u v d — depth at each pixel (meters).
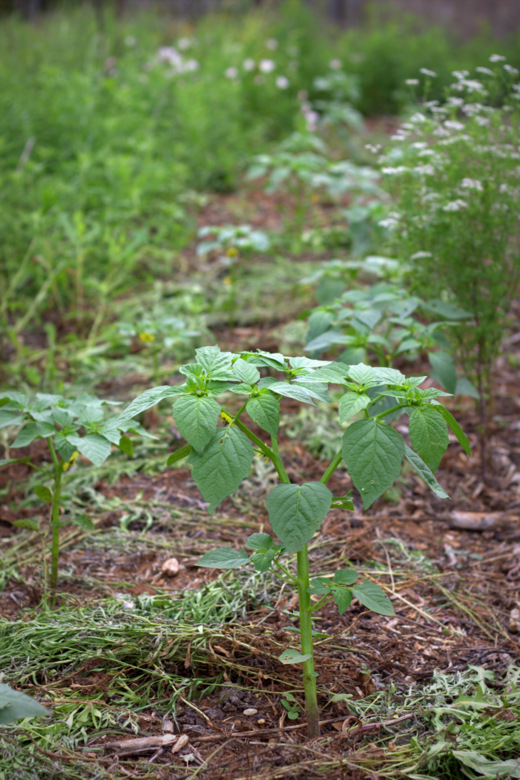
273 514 1.61
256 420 1.68
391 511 2.86
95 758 1.71
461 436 1.76
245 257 4.78
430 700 1.93
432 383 3.55
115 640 2.06
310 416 3.37
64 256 4.32
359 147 7.01
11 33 7.62
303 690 1.95
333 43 9.51
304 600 1.73
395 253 3.64
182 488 2.96
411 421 1.70
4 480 2.96
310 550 2.58
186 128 6.07
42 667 2.00
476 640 2.20
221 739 1.79
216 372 1.76
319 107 7.60
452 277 2.98
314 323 2.87
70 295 4.25
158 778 1.66
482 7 10.77
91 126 5.46
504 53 8.88
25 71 6.57
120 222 4.70
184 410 1.67
